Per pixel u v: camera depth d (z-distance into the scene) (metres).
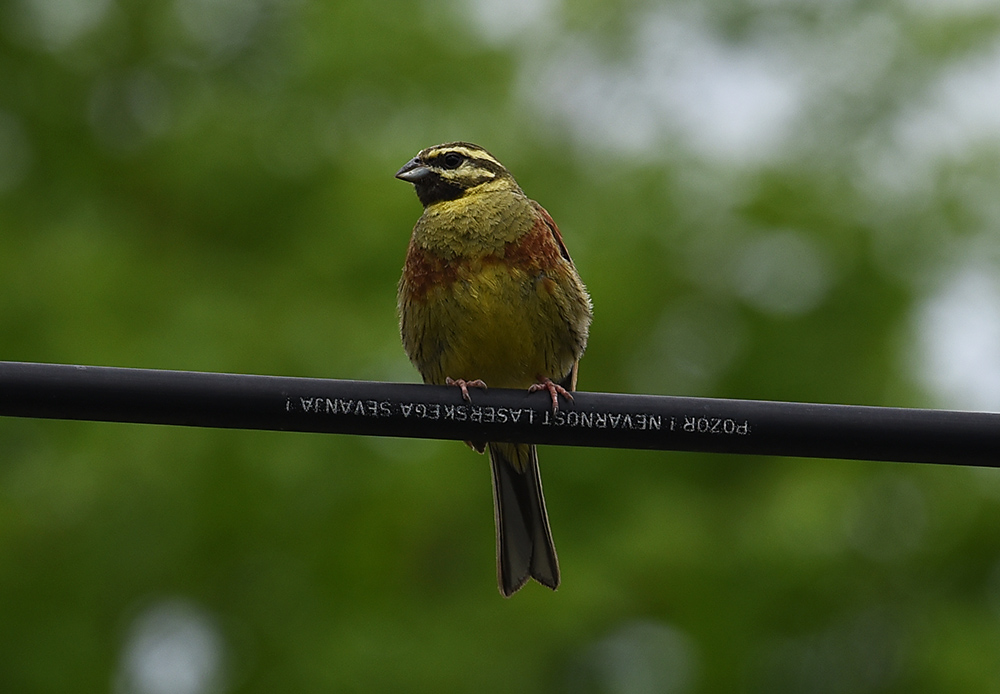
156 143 14.19
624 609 13.13
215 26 14.91
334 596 12.68
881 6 16.14
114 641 12.68
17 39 14.40
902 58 15.57
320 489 12.29
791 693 13.34
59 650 12.20
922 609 13.09
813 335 14.12
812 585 12.61
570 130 16.66
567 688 13.60
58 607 12.29
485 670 12.17
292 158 13.97
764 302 14.31
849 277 14.27
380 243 13.14
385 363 12.54
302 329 12.59
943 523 13.26
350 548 12.61
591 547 13.00
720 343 14.31
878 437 5.81
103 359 12.04
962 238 14.54
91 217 13.60
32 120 14.21
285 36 14.85
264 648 12.55
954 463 5.84
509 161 14.65
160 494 11.98
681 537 12.91
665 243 14.39
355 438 12.52
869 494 13.12
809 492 12.80
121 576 12.40
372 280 13.07
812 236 14.42
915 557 13.27
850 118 15.49
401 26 14.78
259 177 13.80
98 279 12.65
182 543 12.31
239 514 12.28
